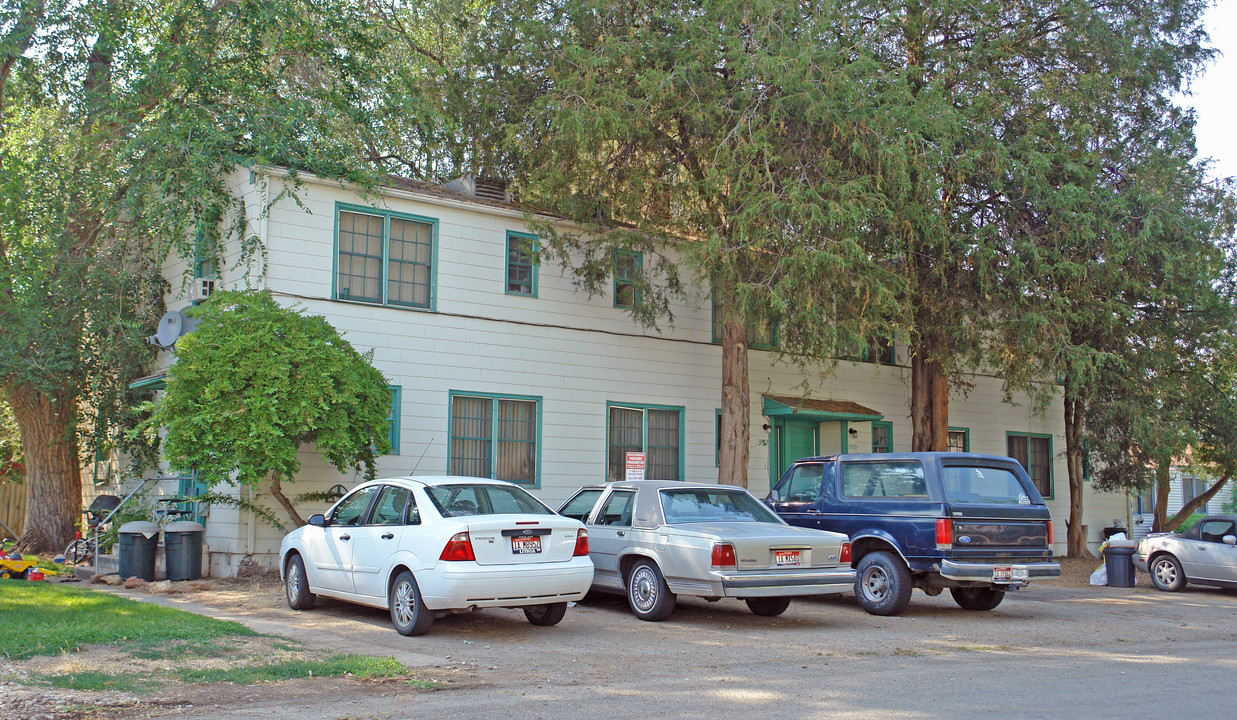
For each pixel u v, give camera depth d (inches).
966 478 481.4
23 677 286.2
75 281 693.3
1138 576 793.6
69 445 776.3
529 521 388.2
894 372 951.6
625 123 623.5
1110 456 917.8
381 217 671.8
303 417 539.2
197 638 353.7
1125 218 741.9
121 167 681.0
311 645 358.9
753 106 618.8
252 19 693.3
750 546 424.2
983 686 306.0
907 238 666.8
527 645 374.9
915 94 724.7
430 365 677.9
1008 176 709.3
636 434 783.1
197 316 566.3
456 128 805.2
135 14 713.0
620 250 700.0
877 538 490.0
